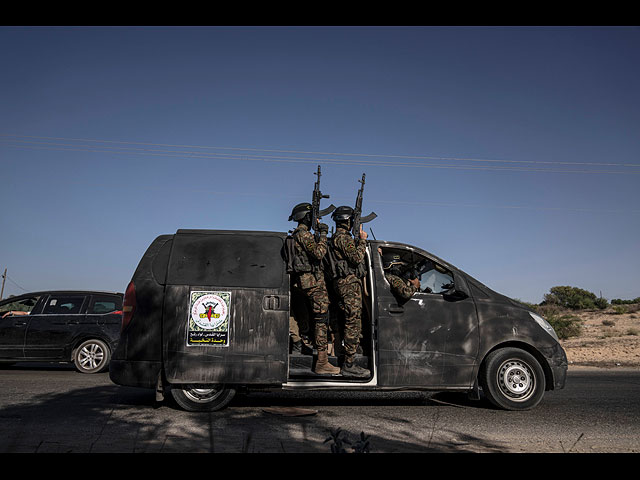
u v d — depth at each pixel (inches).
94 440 171.5
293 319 293.6
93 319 421.1
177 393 229.5
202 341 227.1
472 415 231.8
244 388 236.1
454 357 241.4
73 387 310.3
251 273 236.1
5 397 267.7
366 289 254.5
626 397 291.9
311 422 208.5
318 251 234.4
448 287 256.5
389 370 236.5
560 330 880.9
